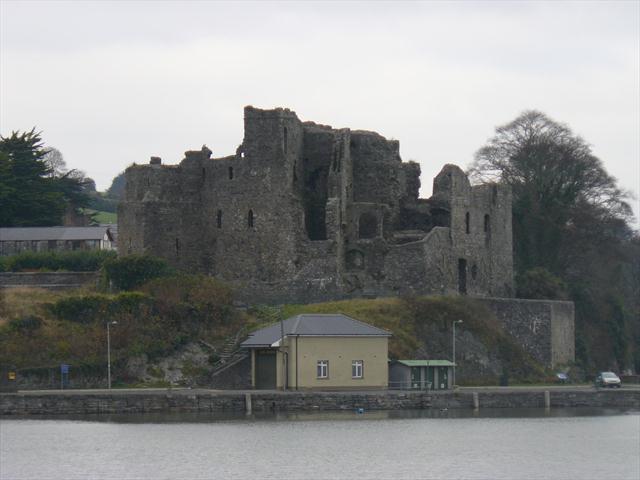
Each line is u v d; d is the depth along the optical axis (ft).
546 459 535.19
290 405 627.87
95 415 610.65
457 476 501.15
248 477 490.49
